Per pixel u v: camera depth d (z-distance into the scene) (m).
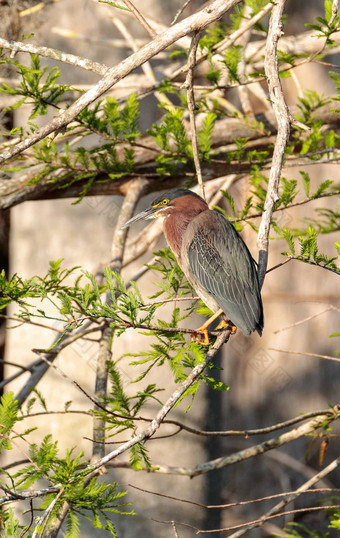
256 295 7.76
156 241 11.53
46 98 8.00
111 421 6.75
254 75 9.12
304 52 11.88
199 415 11.82
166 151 9.18
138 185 10.39
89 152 9.24
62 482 6.03
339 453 16.91
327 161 9.34
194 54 6.91
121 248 9.55
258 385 17.11
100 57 12.17
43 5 11.20
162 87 9.29
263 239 6.88
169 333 6.82
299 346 17.12
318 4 16.61
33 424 11.47
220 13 6.36
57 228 11.94
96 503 6.34
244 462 16.70
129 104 8.91
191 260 8.16
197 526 11.80
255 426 17.08
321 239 16.81
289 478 16.64
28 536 6.21
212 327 11.48
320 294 17.03
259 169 9.70
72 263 11.90
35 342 11.73
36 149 8.79
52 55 6.93
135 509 11.52
